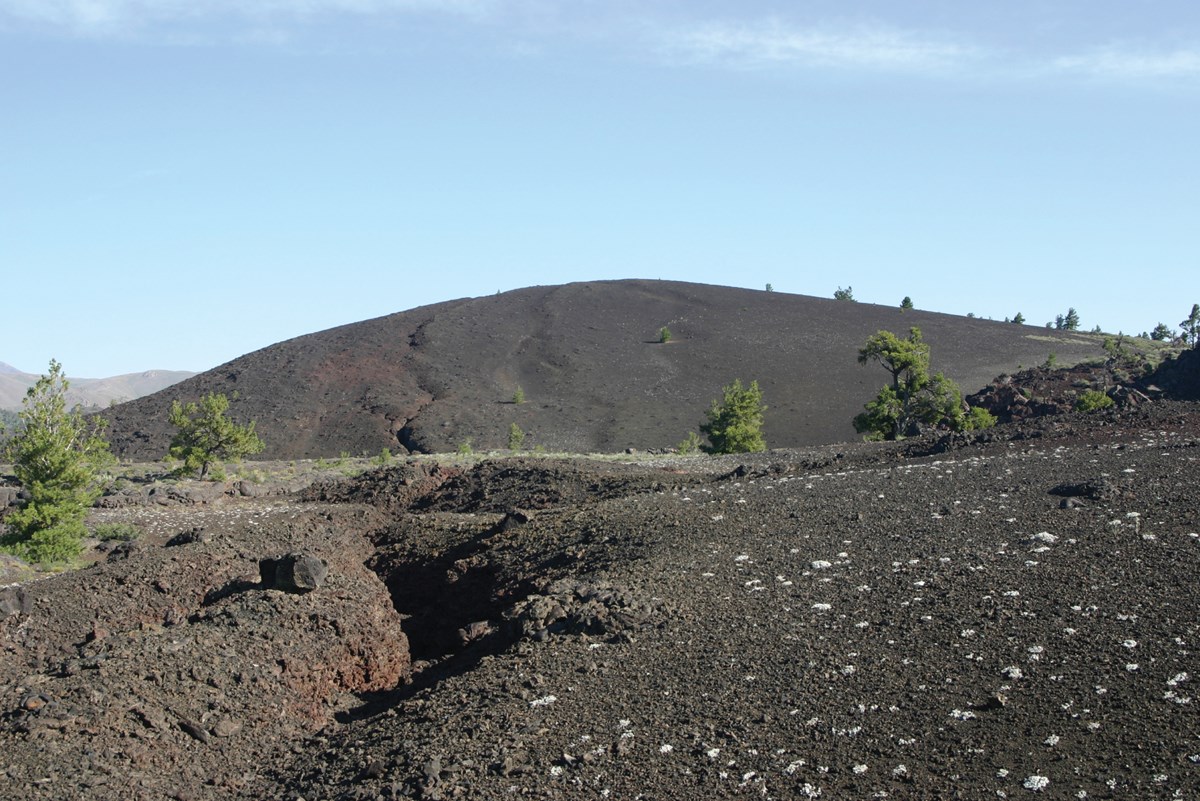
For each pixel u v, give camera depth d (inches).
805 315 5556.1
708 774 511.5
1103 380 3134.8
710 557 863.1
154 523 1384.1
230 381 4586.6
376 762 571.8
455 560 1050.1
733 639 679.1
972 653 608.1
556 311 5620.1
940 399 2770.7
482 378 4618.6
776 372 4596.5
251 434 1948.8
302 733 695.1
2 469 1939.0
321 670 778.2
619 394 4397.1
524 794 512.7
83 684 682.8
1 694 684.7
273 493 1704.0
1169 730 494.0
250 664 747.4
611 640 707.4
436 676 756.0
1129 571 709.9
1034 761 485.7
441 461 2196.1
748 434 2810.0
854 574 780.0
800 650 647.1
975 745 506.0
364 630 839.1
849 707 561.9
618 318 5531.5
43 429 1235.9
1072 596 675.4
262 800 576.7
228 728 670.5
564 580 834.8
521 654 708.7
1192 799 437.1
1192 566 702.5
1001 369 4429.1
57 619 882.8
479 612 927.0
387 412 4133.9
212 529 1204.5
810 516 973.2
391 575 1093.8
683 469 1649.9
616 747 547.5
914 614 681.6
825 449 1856.5
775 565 826.8
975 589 711.1
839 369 4598.9
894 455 1467.8
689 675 631.8
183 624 813.9
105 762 610.9
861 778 491.5
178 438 1925.4
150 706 671.1
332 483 1681.8
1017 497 950.4
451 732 589.6
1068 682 556.4
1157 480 952.3
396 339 5147.6
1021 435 1437.0
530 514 1123.9
